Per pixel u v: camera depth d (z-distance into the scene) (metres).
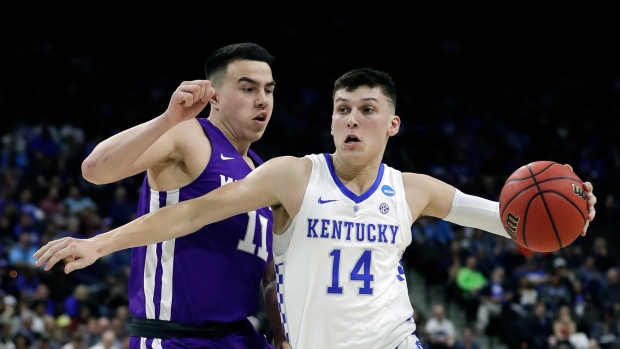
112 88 21.27
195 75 22.38
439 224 16.12
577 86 22.94
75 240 3.62
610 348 13.47
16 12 21.91
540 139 21.06
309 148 19.41
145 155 3.89
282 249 3.94
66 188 16.41
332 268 3.78
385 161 18.86
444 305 14.88
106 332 11.12
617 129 21.50
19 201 15.62
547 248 3.97
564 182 3.90
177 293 4.07
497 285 14.52
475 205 4.21
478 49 23.84
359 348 3.78
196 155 4.11
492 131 20.95
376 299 3.81
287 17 23.62
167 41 22.67
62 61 21.84
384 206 3.90
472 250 15.62
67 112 20.02
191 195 4.10
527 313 13.55
